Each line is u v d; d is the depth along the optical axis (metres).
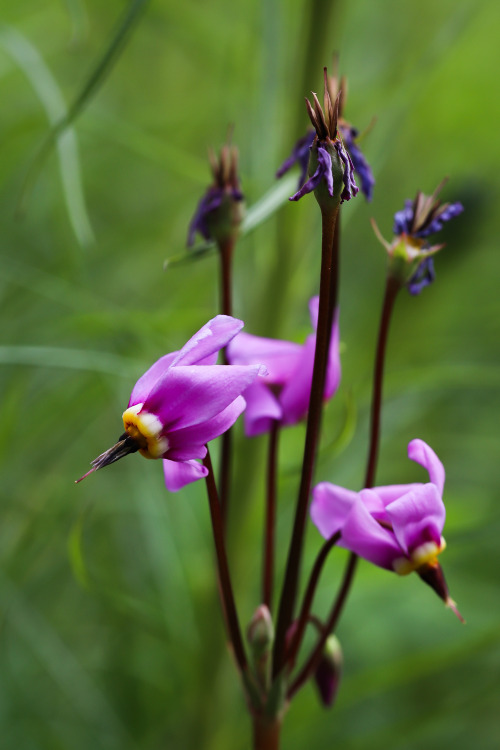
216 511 0.27
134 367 0.35
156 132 0.49
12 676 0.45
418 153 0.51
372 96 0.42
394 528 0.26
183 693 0.41
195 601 0.37
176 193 0.51
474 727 0.47
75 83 0.54
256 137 0.35
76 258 0.42
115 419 0.48
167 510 0.38
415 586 0.50
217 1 0.46
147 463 0.39
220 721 0.38
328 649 0.30
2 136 0.41
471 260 0.48
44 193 0.47
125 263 0.50
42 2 0.49
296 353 0.29
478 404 0.53
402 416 0.42
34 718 0.44
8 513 0.43
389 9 0.48
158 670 0.43
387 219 0.52
